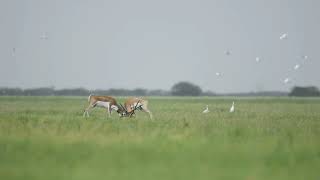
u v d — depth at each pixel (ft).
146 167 246.06
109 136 345.92
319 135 371.15
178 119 515.50
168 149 292.40
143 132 371.76
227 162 259.39
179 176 228.43
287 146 307.99
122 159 264.11
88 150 288.92
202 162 258.57
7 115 552.41
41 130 379.35
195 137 343.26
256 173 235.81
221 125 440.04
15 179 222.28
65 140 324.19
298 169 245.04
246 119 525.75
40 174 231.71
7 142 314.55
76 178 224.12
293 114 643.04
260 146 306.14
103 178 224.33
